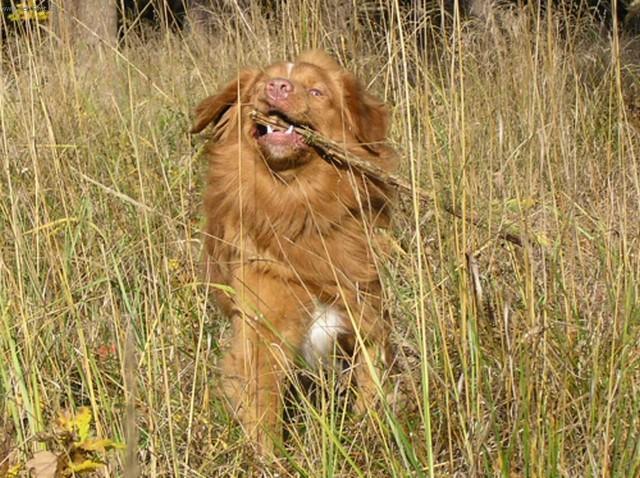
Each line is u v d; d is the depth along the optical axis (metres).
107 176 7.45
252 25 8.60
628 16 10.49
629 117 8.89
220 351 6.02
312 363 5.79
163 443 4.57
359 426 4.89
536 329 4.55
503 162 6.77
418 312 4.70
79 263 6.09
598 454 4.24
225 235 5.83
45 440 4.13
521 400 4.42
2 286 5.36
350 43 8.14
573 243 5.42
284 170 5.56
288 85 5.56
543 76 6.95
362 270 5.66
